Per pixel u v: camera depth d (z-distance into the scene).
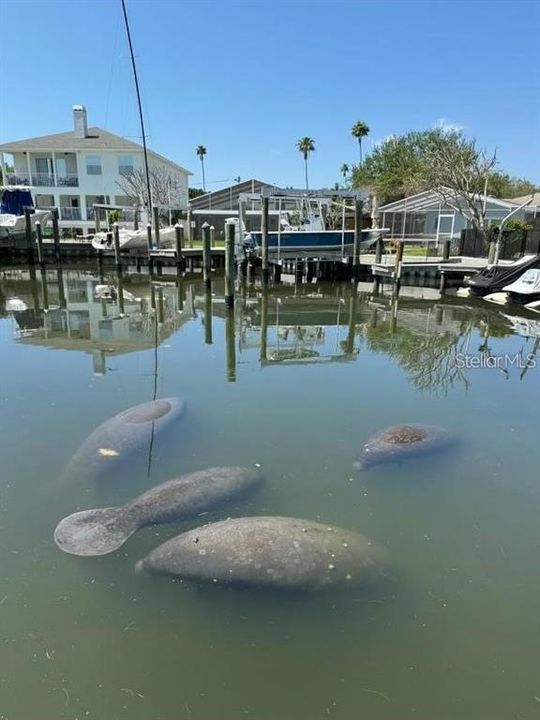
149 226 21.66
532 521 3.63
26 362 7.71
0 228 23.55
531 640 2.63
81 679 2.38
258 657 2.50
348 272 19.27
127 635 2.60
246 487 3.79
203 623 2.67
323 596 2.76
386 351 9.30
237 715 2.23
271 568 2.77
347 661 2.50
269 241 18.62
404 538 3.40
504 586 2.99
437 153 23.73
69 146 34.66
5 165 35.91
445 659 2.52
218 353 8.81
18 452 4.50
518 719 2.24
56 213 22.86
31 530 3.37
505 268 14.95
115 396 6.10
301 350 9.32
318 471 4.24
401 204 28.78
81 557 3.08
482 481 4.13
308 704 2.29
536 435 5.07
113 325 11.41
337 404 5.96
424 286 17.78
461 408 5.87
